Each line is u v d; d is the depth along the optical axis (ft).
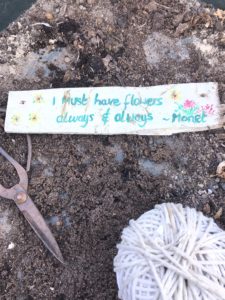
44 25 1.53
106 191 1.36
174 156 1.40
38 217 1.33
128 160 1.39
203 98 1.42
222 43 1.50
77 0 1.55
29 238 1.34
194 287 1.10
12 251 1.34
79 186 1.37
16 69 1.50
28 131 1.41
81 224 1.34
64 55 1.50
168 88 1.43
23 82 1.49
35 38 1.53
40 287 1.31
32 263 1.32
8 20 1.58
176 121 1.40
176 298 1.09
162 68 1.48
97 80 1.47
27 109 1.44
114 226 1.34
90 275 1.31
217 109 1.41
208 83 1.43
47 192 1.37
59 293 1.30
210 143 1.41
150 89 1.43
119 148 1.40
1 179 1.39
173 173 1.38
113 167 1.39
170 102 1.42
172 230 1.16
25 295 1.30
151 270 1.11
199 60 1.48
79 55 1.50
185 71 1.47
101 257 1.32
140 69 1.48
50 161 1.40
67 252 1.32
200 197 1.36
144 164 1.39
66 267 1.31
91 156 1.40
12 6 1.59
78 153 1.40
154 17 1.53
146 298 1.11
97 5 1.55
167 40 1.51
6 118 1.43
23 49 1.52
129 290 1.14
